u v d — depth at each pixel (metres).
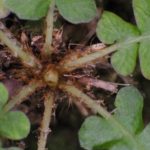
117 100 0.16
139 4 0.16
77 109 0.19
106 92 0.18
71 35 0.18
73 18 0.16
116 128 0.16
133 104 0.16
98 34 0.16
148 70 0.16
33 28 0.17
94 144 0.16
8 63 0.17
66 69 0.16
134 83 0.19
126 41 0.16
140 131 0.16
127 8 0.20
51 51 0.16
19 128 0.15
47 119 0.16
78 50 0.17
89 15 0.16
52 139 0.19
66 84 0.16
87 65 0.17
